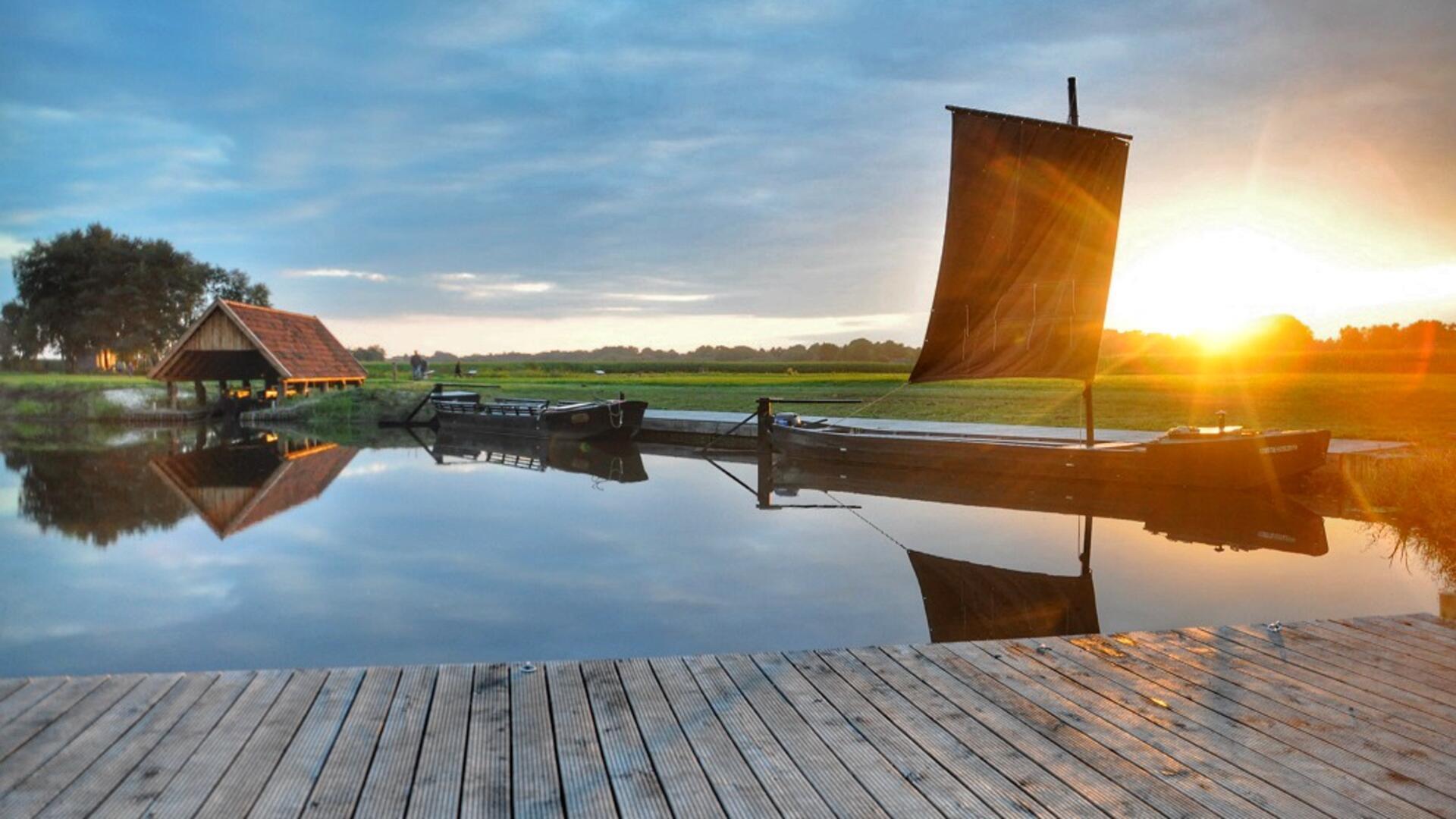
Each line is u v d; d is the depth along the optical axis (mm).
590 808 3643
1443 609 6477
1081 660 5551
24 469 20984
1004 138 17078
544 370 80375
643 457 23953
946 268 17656
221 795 3713
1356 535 12211
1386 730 4457
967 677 5230
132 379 49344
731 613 8664
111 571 10750
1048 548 11625
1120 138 17000
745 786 3842
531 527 13391
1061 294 17266
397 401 38000
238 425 36438
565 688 5004
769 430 23234
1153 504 15086
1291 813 3627
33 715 4535
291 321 43125
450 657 7461
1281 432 15055
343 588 9836
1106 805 3689
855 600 9148
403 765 4012
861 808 3658
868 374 66938
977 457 18078
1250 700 4855
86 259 60719
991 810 3646
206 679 5074
